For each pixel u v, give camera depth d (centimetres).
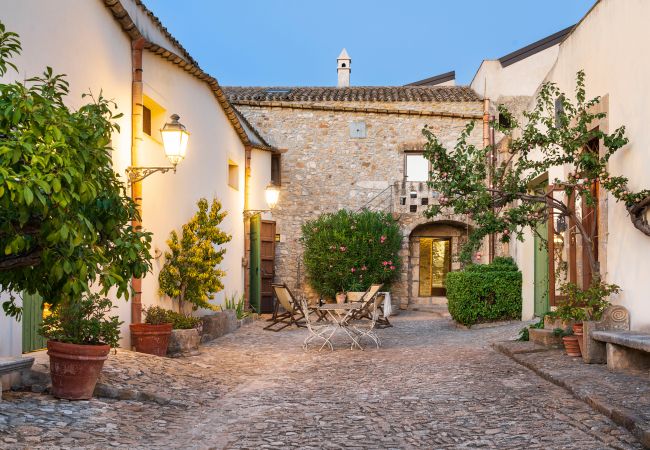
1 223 315
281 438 443
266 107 1694
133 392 539
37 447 382
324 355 875
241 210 1445
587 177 683
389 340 1046
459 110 1712
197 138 1084
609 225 697
